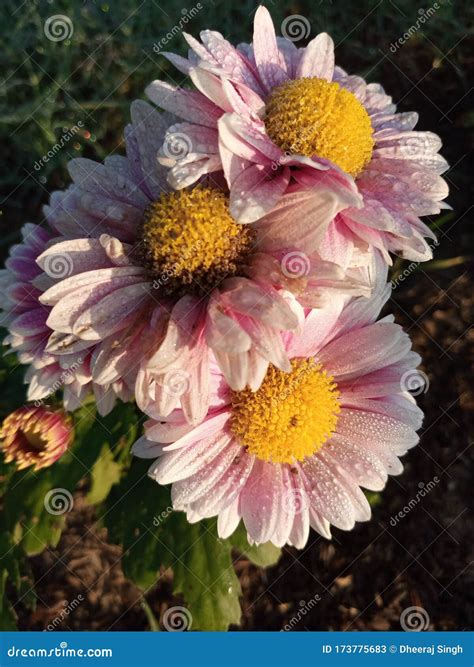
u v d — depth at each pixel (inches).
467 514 7.0
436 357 7.3
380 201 4.0
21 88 7.4
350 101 3.8
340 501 4.2
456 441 7.1
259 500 4.2
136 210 4.0
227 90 3.5
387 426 4.3
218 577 5.3
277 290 3.5
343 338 4.2
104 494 5.5
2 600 5.5
